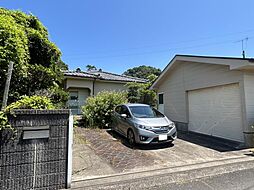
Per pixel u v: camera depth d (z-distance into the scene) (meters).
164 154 5.64
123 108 8.05
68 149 3.50
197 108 9.45
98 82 16.28
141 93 15.49
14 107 3.31
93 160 5.03
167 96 11.97
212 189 3.47
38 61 6.09
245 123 6.78
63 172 3.44
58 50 6.55
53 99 6.44
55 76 6.39
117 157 5.30
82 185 3.59
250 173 4.25
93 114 10.31
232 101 7.47
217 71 8.09
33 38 5.78
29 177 3.14
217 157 5.38
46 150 3.31
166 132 6.30
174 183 3.74
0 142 2.98
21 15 5.86
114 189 3.48
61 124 3.49
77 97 15.59
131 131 6.70
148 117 6.96
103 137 7.82
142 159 5.16
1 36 4.04
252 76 7.11
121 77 19.23
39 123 3.28
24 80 5.36
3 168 2.97
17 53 4.24
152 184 3.69
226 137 7.71
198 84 9.23
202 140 7.59
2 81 4.42
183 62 10.41
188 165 4.73
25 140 3.16
